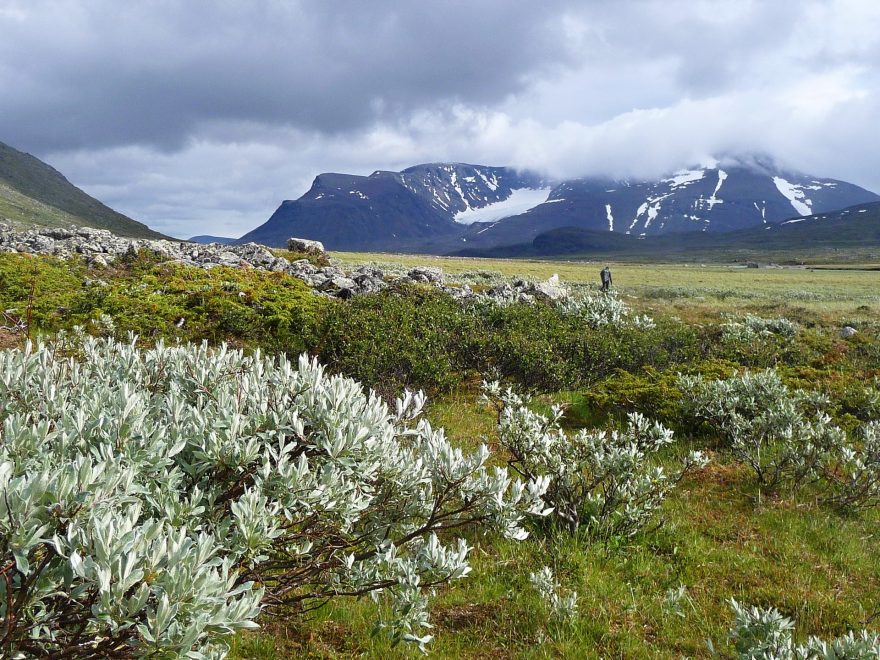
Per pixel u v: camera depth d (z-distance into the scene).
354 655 4.18
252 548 2.82
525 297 23.73
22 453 2.86
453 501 4.60
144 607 2.19
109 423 3.21
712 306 34.00
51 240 27.75
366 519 4.01
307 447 3.67
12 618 2.16
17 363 3.98
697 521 6.75
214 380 4.24
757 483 7.97
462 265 68.94
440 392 12.30
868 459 7.57
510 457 8.30
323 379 4.15
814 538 6.41
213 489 3.22
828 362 16.09
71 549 2.22
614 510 6.28
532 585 5.09
